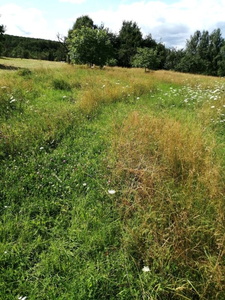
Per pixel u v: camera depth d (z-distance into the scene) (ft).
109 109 21.58
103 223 8.73
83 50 69.15
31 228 8.55
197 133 13.80
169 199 8.55
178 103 24.40
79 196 10.32
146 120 15.72
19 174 11.30
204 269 6.69
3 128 15.40
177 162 11.09
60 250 7.69
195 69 149.48
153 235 7.66
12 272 6.96
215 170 9.79
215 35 169.78
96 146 14.55
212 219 8.05
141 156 11.93
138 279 6.88
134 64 87.86
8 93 23.18
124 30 162.09
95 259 7.50
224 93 24.93
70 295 6.42
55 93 27.20
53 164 12.37
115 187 10.48
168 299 6.42
